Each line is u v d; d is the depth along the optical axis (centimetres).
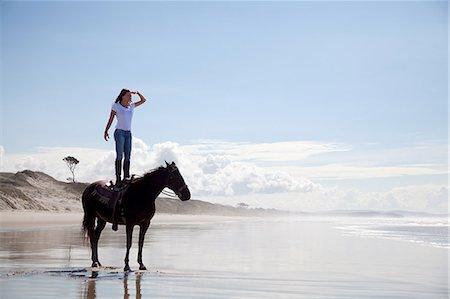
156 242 2295
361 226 6303
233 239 2653
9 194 7056
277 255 1736
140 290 922
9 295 861
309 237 3083
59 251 1692
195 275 1141
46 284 974
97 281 1016
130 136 1270
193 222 6438
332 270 1311
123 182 1245
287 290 967
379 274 1243
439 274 1255
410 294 953
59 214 6562
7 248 1781
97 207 1262
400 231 4569
